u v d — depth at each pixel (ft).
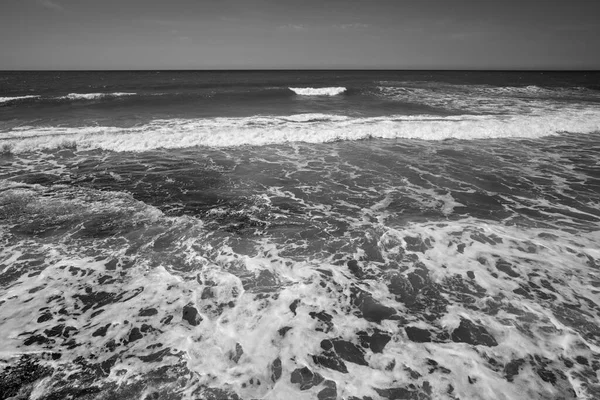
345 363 10.41
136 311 12.47
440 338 11.37
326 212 21.08
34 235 17.47
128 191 23.73
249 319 12.07
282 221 19.85
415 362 10.41
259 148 34.91
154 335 11.43
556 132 41.93
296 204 22.21
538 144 36.94
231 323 11.90
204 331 11.57
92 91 75.51
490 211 21.07
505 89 90.74
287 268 15.10
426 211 21.13
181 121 44.91
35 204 20.95
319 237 17.99
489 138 39.65
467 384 9.64
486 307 12.73
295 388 9.58
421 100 68.90
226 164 29.96
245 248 16.80
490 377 9.85
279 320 12.03
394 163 30.50
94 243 16.89
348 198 23.16
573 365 10.20
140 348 10.91
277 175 27.45
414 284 14.11
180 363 10.36
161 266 15.12
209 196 23.27
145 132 36.91
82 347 10.92
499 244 16.99
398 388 9.57
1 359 10.36
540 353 10.63
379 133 39.73
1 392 9.39
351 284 14.06
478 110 56.80
